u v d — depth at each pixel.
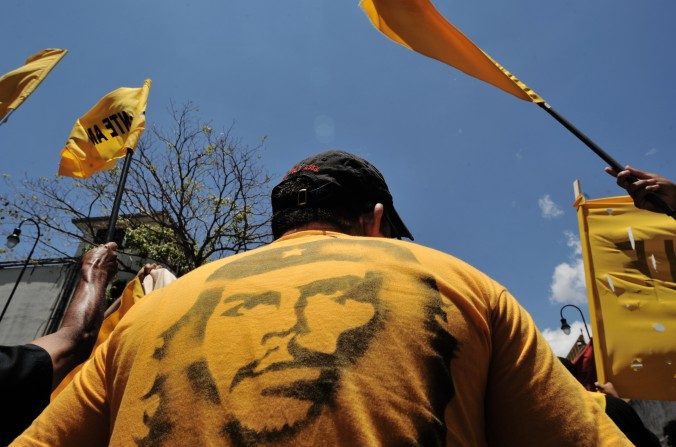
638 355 3.17
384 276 0.91
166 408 0.81
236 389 0.79
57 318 16.11
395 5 2.88
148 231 13.92
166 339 0.91
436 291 0.90
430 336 0.84
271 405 0.76
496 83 2.82
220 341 0.85
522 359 0.89
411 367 0.80
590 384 3.85
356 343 0.81
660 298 3.31
